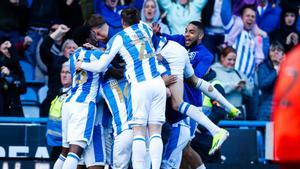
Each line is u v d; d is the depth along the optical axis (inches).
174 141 1086.4
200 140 1222.9
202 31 1142.3
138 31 1036.5
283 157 631.2
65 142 1072.8
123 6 1396.4
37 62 1414.9
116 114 1039.0
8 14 1424.7
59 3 1432.1
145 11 1403.8
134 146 1002.1
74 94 1059.9
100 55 1037.2
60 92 1258.0
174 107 1066.1
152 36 1060.5
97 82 1060.5
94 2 1396.4
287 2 1498.5
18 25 1433.3
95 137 1065.5
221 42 1449.3
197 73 1125.7
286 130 629.0
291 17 1492.4
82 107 1047.0
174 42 1086.4
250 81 1414.9
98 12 1389.0
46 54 1338.6
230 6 1449.3
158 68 1048.2
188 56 1091.3
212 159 1242.6
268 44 1462.8
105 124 1077.8
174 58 1071.0
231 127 1318.9
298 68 633.6
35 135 1255.5
